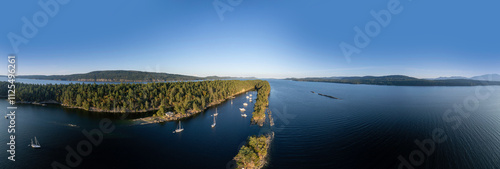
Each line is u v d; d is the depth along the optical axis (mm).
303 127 133000
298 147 100438
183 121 146000
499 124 144250
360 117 161625
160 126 133500
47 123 134000
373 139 111688
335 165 83438
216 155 93062
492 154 93062
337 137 114812
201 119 151750
